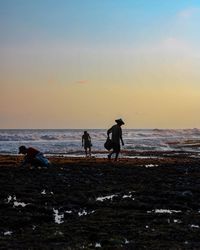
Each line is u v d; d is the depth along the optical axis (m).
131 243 10.90
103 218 13.50
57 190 18.84
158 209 15.20
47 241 10.95
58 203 16.05
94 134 137.50
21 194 17.66
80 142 93.25
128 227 12.40
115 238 11.23
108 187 19.98
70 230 12.02
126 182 21.92
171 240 11.20
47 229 12.11
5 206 15.23
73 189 19.25
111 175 24.84
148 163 34.22
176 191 18.58
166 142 100.19
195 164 33.34
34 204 15.69
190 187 19.86
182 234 11.70
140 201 16.50
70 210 14.90
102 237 11.36
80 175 24.41
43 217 13.56
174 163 34.28
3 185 19.95
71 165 30.55
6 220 13.09
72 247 10.46
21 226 12.55
